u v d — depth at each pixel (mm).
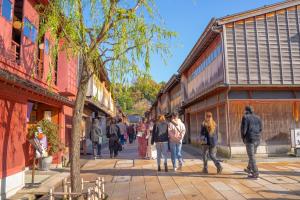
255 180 8414
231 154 13703
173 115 10305
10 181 7422
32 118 12070
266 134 14117
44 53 11172
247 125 8672
